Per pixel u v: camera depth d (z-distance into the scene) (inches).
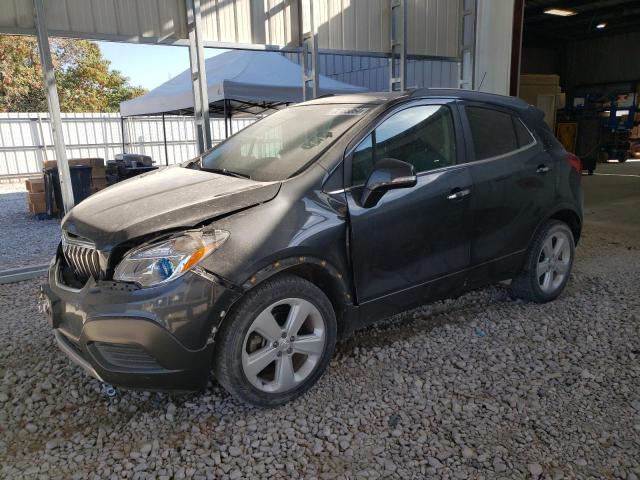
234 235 96.6
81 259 100.5
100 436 97.7
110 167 397.1
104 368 94.0
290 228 101.9
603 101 747.4
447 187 126.2
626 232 274.4
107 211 104.4
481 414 103.6
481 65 338.3
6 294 185.2
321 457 91.4
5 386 116.0
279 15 268.7
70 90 1071.6
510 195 140.9
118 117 727.1
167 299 90.2
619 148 765.9
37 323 153.9
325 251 106.0
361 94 141.3
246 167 123.9
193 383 95.6
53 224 357.7
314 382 110.0
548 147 155.6
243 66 370.3
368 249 113.5
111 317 90.7
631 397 109.4
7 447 95.3
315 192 108.3
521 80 635.5
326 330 109.4
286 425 100.3
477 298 168.4
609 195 419.5
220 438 96.7
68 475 87.4
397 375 118.1
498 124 145.4
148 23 233.8
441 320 151.0
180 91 383.2
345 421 101.7
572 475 86.0
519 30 347.9
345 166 112.9
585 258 221.3
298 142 123.4
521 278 156.9
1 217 394.3
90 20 219.6
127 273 92.7
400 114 124.5
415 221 120.5
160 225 94.7
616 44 919.0
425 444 94.7
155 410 106.0
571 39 972.6
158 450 93.4
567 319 151.1
